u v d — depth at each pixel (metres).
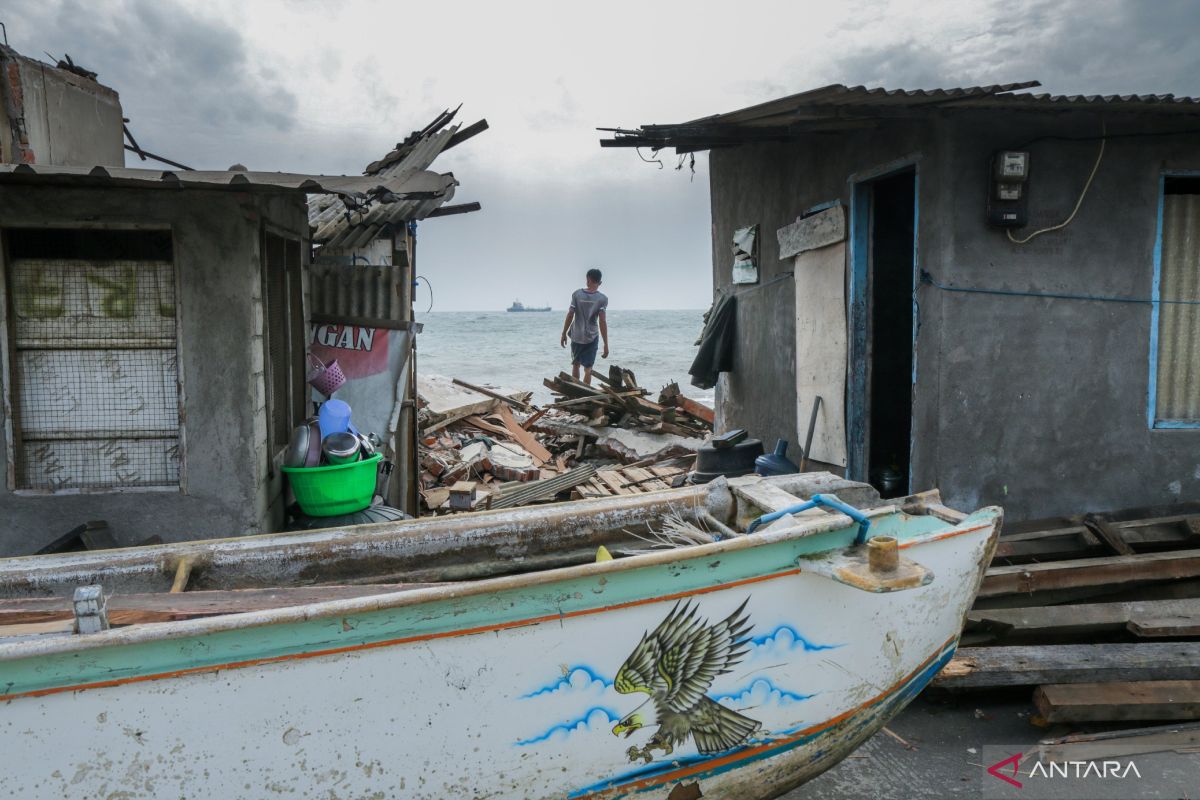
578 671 2.78
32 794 2.39
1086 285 5.52
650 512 4.00
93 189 4.72
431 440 10.73
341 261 7.48
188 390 4.93
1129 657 4.31
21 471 4.95
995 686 4.23
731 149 8.91
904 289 7.12
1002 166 5.16
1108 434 5.65
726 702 3.03
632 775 2.95
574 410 11.95
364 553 3.63
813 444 7.09
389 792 2.66
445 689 2.64
